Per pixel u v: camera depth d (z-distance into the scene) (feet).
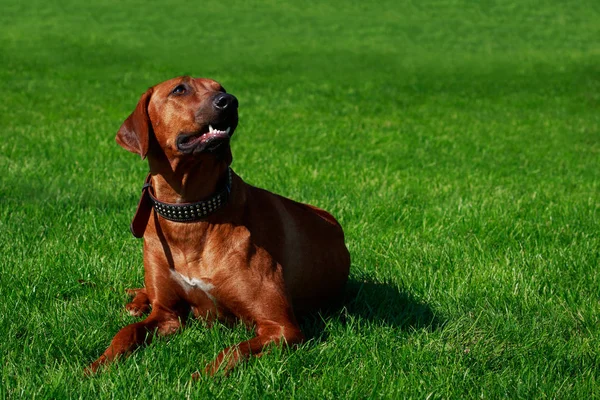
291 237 13.07
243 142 33.81
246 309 12.05
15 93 48.75
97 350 11.66
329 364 11.15
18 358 11.16
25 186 22.79
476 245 18.10
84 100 46.96
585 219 20.74
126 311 13.52
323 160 29.78
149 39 87.20
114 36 88.12
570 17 108.99
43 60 69.46
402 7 113.70
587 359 11.63
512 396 10.25
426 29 99.91
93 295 14.08
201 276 12.12
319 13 108.47
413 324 13.08
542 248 17.66
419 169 28.86
